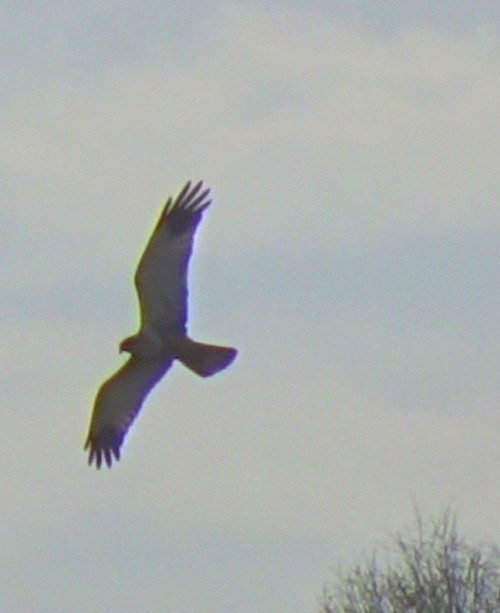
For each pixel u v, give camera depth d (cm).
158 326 2827
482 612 4456
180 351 2831
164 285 2816
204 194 2820
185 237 2814
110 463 2931
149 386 2875
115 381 2880
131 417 2911
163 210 2819
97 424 2925
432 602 4462
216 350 2833
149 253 2812
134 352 2836
